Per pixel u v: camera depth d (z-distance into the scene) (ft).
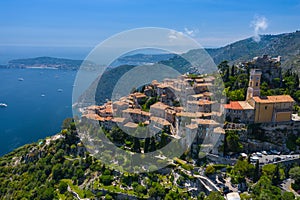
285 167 306.35
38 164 411.54
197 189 289.33
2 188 404.98
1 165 470.80
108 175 323.57
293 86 427.33
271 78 434.71
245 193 272.72
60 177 371.56
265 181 272.72
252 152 328.29
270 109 342.85
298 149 332.80
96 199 310.65
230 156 317.83
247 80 410.93
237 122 338.95
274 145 331.16
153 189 289.74
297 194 270.26
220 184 284.00
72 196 329.93
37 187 374.22
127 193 299.58
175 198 278.05
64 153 406.41
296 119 354.74
